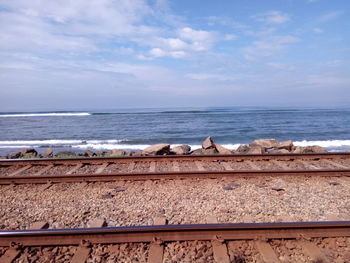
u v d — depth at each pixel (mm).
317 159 9172
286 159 9109
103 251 3660
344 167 8211
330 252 3594
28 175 7152
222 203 5324
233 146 18703
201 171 7066
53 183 6793
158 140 25516
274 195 5797
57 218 4770
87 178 6926
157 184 6590
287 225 3891
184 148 13117
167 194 5887
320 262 3387
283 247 3709
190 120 52125
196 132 31516
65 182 6816
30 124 48750
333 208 5074
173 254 3596
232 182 6727
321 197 5680
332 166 8375
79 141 25641
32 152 13672
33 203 5496
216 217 4609
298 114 68250
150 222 4551
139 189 6258
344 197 5680
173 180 6875
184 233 3879
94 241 3803
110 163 8922
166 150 12305
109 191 6172
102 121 53594
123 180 6887
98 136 30109
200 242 3809
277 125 38969
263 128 34812
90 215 4863
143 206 5219
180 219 4621
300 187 6336
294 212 4887
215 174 7109
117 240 3816
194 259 3486
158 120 53625
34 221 4668
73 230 3832
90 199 5676
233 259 3459
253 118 54844
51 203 5484
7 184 6727
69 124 47406
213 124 42250
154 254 3551
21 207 5297
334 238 3869
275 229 3902
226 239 3842
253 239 3832
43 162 8742
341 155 9195
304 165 8477
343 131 30281
